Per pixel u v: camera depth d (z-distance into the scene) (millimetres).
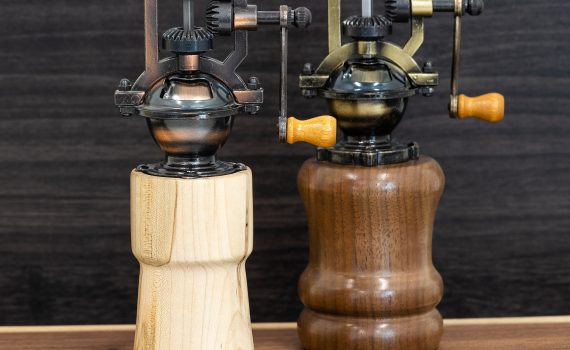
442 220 1065
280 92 846
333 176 863
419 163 878
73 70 1037
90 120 1045
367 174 855
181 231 787
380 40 891
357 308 868
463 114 894
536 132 1057
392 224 864
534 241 1071
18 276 1063
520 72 1047
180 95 785
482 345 946
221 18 814
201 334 805
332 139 828
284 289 1061
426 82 882
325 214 876
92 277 1064
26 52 1033
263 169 1042
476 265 1072
